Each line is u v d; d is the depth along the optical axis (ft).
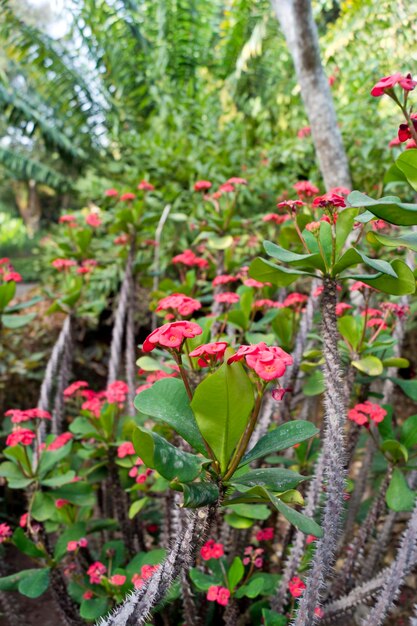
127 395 9.53
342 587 5.81
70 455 7.70
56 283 14.47
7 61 19.25
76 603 6.32
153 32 17.71
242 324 6.85
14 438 5.62
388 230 7.56
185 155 14.19
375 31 8.87
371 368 4.93
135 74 17.67
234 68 17.42
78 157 20.33
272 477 3.42
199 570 6.08
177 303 4.18
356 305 7.57
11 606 6.73
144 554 5.93
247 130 16.08
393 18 8.25
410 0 7.89
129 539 6.82
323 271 3.91
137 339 15.21
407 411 11.60
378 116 10.83
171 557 3.18
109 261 13.60
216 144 14.42
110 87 18.03
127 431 6.50
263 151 13.76
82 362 12.73
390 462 5.35
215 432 3.11
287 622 5.19
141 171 14.70
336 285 3.94
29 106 19.75
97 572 5.54
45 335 12.01
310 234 4.39
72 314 8.49
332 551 3.74
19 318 7.83
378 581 4.88
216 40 19.06
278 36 14.69
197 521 3.15
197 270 10.11
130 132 16.78
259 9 14.46
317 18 11.80
